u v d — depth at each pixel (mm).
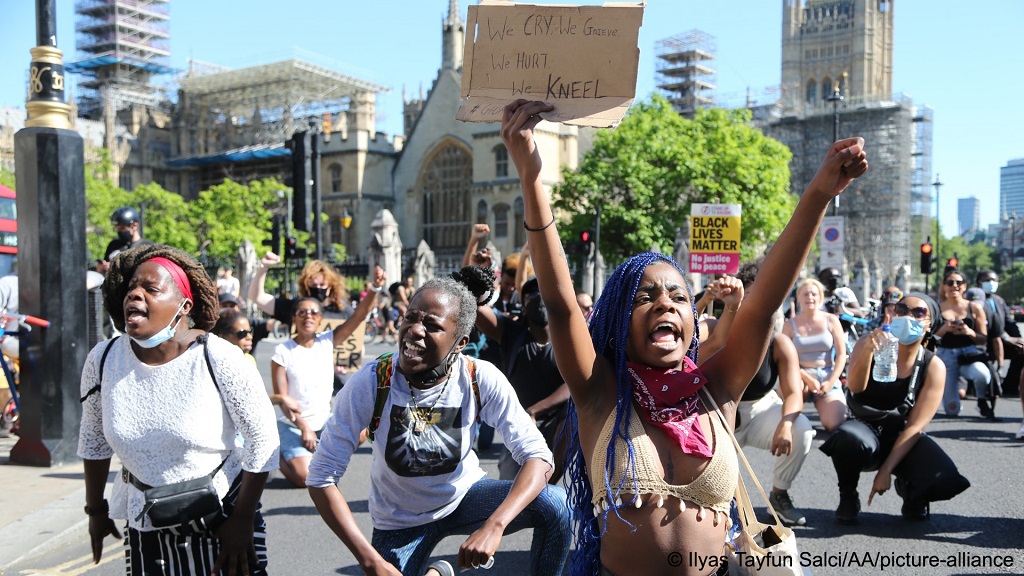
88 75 107875
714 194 44969
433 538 3607
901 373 6031
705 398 2629
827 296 12695
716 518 2541
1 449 9164
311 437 7512
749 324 2592
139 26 109188
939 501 6422
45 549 5852
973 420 11406
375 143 69688
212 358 3170
